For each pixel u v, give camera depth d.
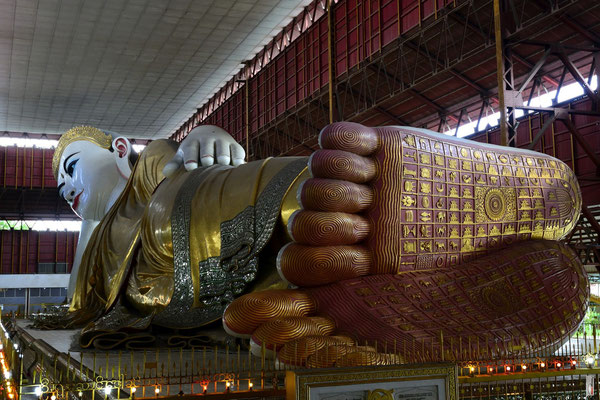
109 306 11.34
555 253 8.70
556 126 17.56
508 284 8.04
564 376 6.12
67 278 35.62
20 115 35.31
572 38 15.87
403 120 23.08
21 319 18.77
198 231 9.83
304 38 24.81
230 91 32.06
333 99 22.45
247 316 6.82
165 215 10.48
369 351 6.14
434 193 7.98
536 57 17.45
